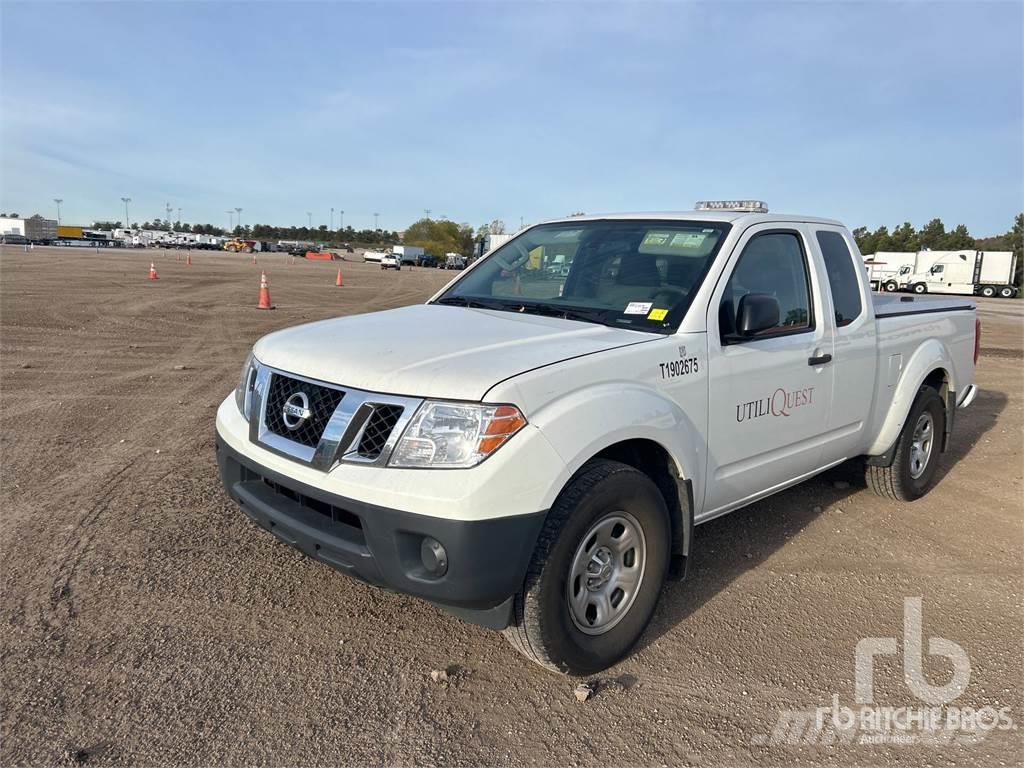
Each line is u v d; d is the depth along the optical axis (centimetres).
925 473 535
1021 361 1282
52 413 707
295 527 297
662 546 323
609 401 292
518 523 263
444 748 266
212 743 264
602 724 282
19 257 4647
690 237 387
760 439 379
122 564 395
